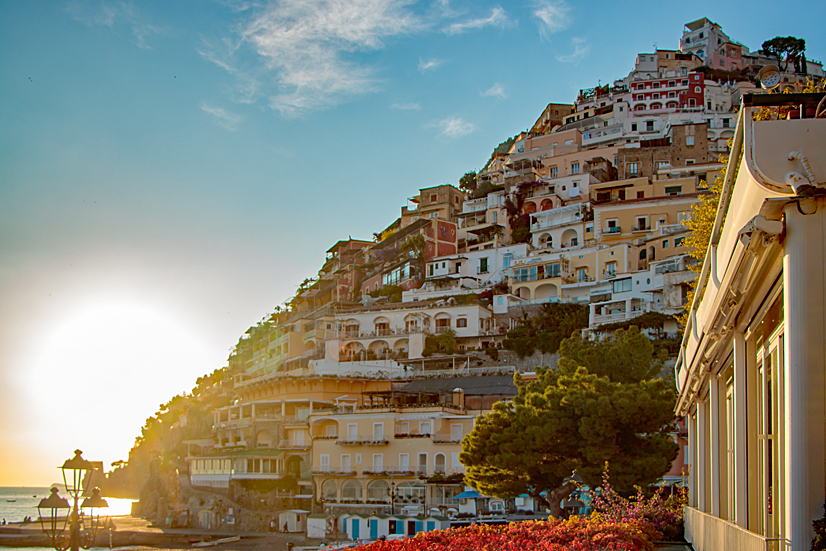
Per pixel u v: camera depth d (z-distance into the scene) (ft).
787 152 30.07
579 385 138.51
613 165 453.99
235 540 265.75
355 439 269.23
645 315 296.10
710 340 48.91
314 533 252.83
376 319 380.58
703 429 68.80
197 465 354.74
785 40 578.66
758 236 29.94
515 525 70.23
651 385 133.80
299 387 321.11
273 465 297.74
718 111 498.28
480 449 137.90
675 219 362.12
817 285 28.63
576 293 349.20
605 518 86.22
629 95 521.65
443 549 54.65
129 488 611.06
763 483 41.19
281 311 483.92
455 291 391.04
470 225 464.24
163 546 270.67
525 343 322.75
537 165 465.47
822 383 28.43
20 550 273.95
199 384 548.31
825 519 27.73
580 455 132.67
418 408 258.57
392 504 248.11
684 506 88.89
